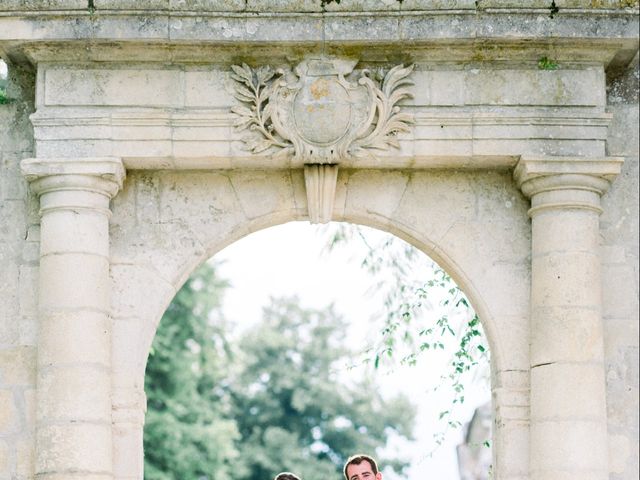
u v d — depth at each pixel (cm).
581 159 1448
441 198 1493
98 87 1459
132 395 1457
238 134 1455
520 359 1470
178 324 3528
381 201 1491
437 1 1449
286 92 1457
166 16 1441
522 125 1457
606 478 1423
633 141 1498
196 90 1462
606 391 1459
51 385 1423
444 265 1502
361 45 1451
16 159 1500
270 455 4312
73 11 1440
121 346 1465
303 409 4438
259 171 1493
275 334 4544
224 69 1466
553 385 1432
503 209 1491
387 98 1455
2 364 1463
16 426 1454
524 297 1480
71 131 1451
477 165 1479
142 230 1485
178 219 1488
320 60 1459
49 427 1418
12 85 1512
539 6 1450
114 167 1442
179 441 3378
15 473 1445
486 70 1469
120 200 1488
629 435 1453
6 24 1442
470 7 1445
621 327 1470
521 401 1462
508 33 1443
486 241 1487
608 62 1479
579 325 1436
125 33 1438
